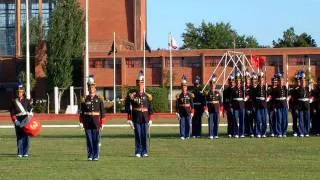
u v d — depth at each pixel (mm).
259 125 35344
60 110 102688
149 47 104438
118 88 105375
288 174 18766
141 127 24984
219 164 21594
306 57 100500
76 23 108875
